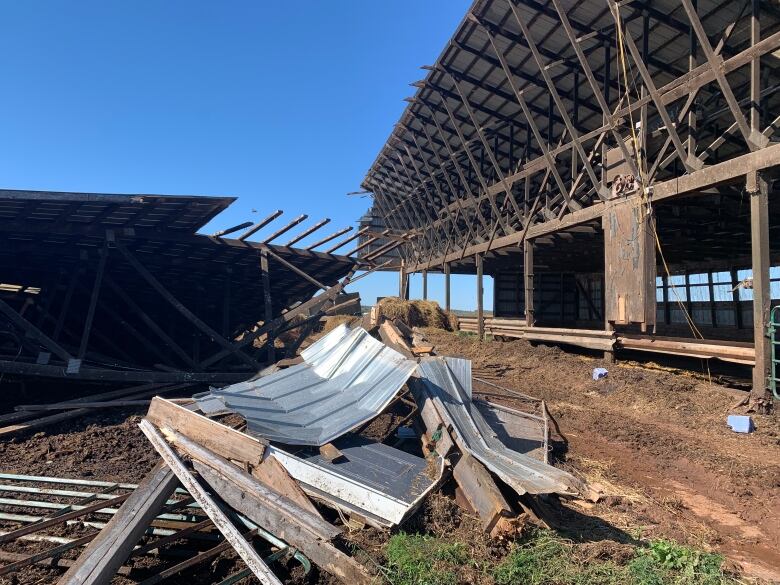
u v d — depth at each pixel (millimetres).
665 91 10719
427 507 4703
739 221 15422
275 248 13898
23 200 8766
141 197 9680
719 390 9773
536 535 4504
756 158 8961
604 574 4008
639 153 11820
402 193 29953
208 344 16906
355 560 3908
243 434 5395
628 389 10516
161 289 12094
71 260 12539
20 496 6004
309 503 4594
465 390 6996
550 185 18359
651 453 7395
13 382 10914
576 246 19172
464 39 15359
